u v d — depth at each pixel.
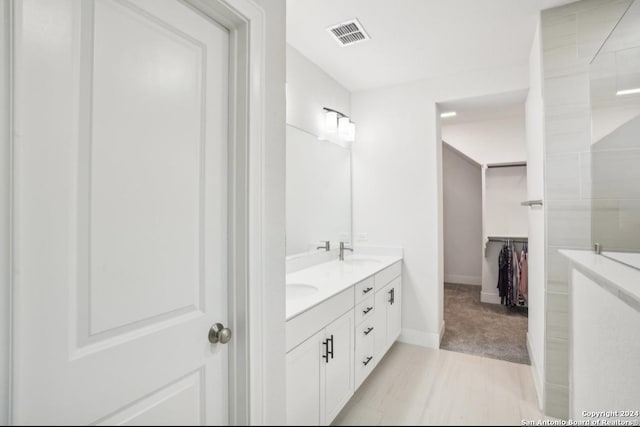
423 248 2.91
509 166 4.39
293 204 2.32
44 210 0.63
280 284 1.18
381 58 2.51
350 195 3.22
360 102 3.21
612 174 1.21
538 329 2.18
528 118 2.64
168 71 0.88
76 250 0.68
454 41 2.26
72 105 0.67
